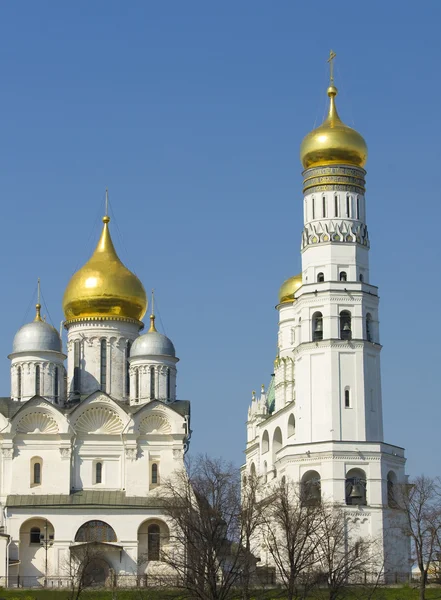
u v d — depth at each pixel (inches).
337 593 5999.0
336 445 6845.5
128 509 7042.3
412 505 6820.9
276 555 6496.1
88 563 6412.4
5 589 6496.1
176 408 7322.8
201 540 6018.7
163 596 5984.3
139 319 7829.7
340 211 7244.1
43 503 7042.3
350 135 7293.3
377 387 7091.5
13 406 7249.0
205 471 7657.5
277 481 7175.2
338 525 6461.6
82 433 7249.0
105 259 7834.6
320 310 7126.0
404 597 6225.4
